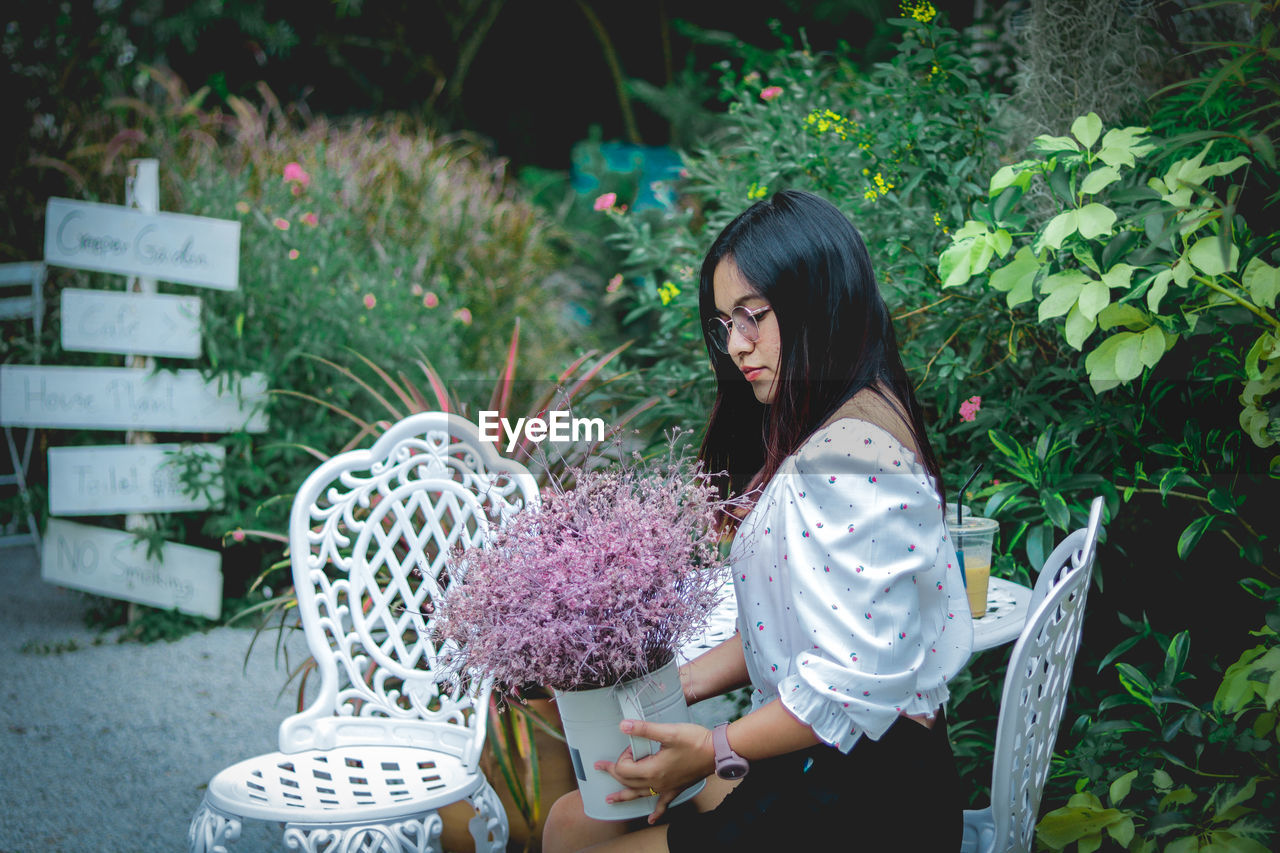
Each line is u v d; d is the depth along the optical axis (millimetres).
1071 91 2672
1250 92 2045
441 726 1941
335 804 1683
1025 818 1451
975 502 2311
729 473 1633
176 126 4836
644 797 1357
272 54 8164
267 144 5062
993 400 2330
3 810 2609
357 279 4430
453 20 9102
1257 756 1924
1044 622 1336
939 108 2598
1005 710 1315
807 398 1388
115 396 3869
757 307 1417
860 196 2633
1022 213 2363
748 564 1414
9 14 4160
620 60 10422
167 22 7309
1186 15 2613
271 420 4051
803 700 1269
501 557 1369
